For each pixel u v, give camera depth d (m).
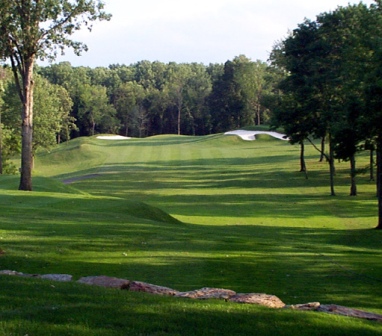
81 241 13.62
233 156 64.38
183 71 134.75
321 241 19.64
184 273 11.05
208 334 5.78
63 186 31.91
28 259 11.66
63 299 7.12
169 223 21.44
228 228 22.33
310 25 37.88
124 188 45.62
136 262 11.80
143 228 16.38
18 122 60.09
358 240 20.69
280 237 19.19
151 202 36.81
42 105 61.56
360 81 23.36
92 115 110.31
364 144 23.06
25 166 27.55
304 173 50.56
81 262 11.62
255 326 6.14
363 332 6.22
